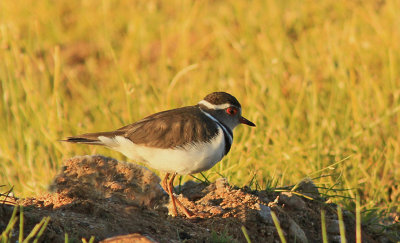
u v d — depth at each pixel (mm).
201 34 20953
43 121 13766
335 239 8664
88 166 8031
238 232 7836
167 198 8359
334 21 19375
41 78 17188
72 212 7227
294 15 19812
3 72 14578
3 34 14805
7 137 14008
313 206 9141
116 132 8148
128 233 6945
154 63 19625
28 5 23812
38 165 12688
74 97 17562
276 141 12086
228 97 8703
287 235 8195
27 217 6691
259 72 16109
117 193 7875
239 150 11648
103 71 19812
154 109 14602
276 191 9141
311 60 16656
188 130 7926
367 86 14016
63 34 22531
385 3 19844
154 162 8094
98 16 22891
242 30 19719
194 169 8094
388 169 11852
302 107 14367
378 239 9164
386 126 12875
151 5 22375
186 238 7309
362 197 11203
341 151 11859
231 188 8961
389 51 15203
